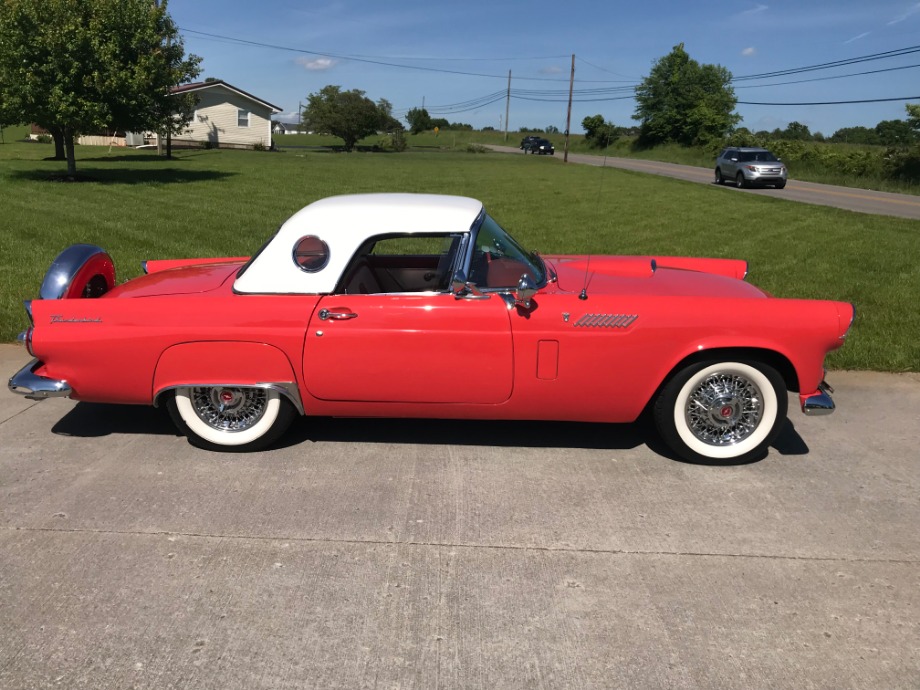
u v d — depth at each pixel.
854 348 5.96
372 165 33.69
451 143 88.00
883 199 22.53
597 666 2.42
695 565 3.00
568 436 4.30
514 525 3.29
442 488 3.64
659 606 2.73
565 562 3.01
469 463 3.93
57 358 3.82
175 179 22.11
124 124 19.83
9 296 7.27
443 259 3.88
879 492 3.65
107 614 2.66
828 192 25.14
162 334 3.75
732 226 14.59
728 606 2.73
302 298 3.77
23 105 18.50
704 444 3.89
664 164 42.53
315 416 4.41
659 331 3.64
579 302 3.67
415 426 4.43
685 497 3.57
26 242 10.48
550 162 41.69
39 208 14.31
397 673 2.38
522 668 2.41
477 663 2.43
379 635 2.56
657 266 4.64
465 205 4.02
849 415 4.71
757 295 3.96
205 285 4.07
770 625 2.63
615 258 4.78
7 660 2.43
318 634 2.56
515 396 3.79
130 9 19.09
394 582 2.86
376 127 58.25
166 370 3.82
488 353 3.69
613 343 3.66
